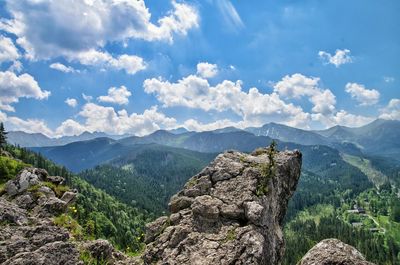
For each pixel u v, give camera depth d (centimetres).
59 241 2620
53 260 2389
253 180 2872
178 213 2772
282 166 3117
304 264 1730
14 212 3472
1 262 2345
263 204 2692
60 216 4244
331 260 1681
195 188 2972
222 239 2417
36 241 2658
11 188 4888
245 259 2247
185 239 2469
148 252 2506
